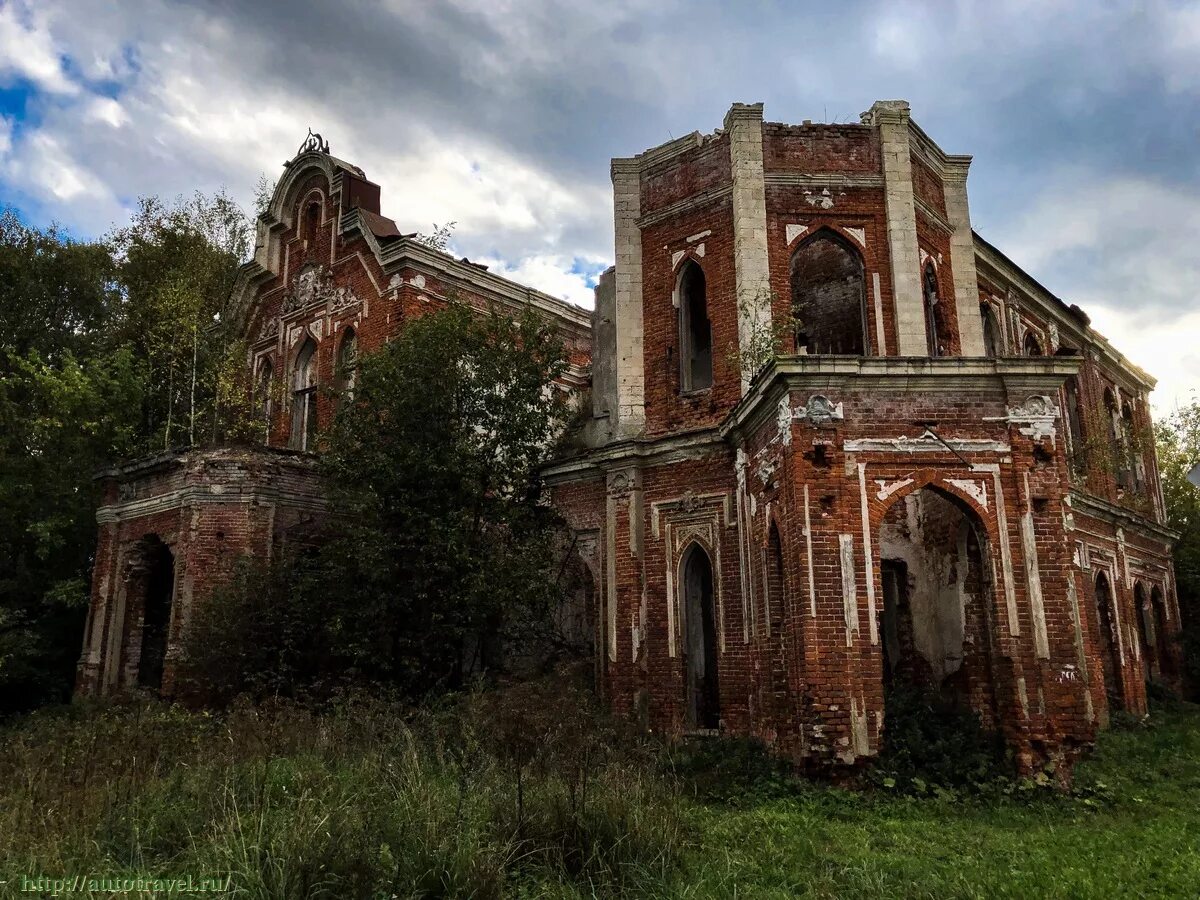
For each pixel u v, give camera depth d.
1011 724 13.30
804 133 20.41
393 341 20.03
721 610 18.28
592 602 21.27
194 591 20.80
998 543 13.90
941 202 21.81
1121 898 8.22
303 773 10.92
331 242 27.58
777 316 19.06
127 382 27.19
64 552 26.33
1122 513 27.08
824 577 13.60
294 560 20.34
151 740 13.20
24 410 27.31
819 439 14.11
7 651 22.48
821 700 13.23
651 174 21.81
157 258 30.47
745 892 8.55
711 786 13.70
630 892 8.45
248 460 21.58
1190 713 25.80
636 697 19.03
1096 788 12.88
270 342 29.00
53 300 32.00
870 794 12.60
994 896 8.28
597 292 22.95
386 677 18.08
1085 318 30.81
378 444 18.92
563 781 10.39
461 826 8.91
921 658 17.14
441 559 18.08
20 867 8.45
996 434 14.32
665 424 20.30
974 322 21.11
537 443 21.27
